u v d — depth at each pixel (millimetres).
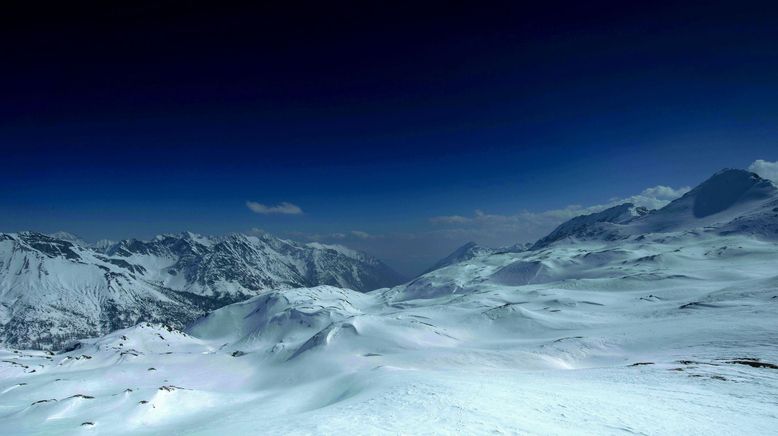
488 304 173125
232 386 99188
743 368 41250
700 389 32031
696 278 180875
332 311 198625
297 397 60656
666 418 22812
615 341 83125
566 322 126938
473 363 77250
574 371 51656
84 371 113062
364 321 129375
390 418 23328
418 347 106625
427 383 37250
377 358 94188
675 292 153000
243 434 23172
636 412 24141
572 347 82500
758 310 88188
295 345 131250
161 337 177875
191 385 99125
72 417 63562
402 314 157500
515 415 22969
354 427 21594
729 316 86812
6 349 175375
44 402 68375
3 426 62312
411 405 26797
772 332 66062
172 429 49688
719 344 64312
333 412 27438
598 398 28422
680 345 69875
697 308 109188
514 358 78625
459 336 126000
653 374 41188
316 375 89250
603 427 20797
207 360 127062
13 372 114938
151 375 107062
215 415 56125
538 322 130000
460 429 20047
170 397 69250
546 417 22656
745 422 22234
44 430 56906
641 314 124250
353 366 88562
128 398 68500
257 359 127625
